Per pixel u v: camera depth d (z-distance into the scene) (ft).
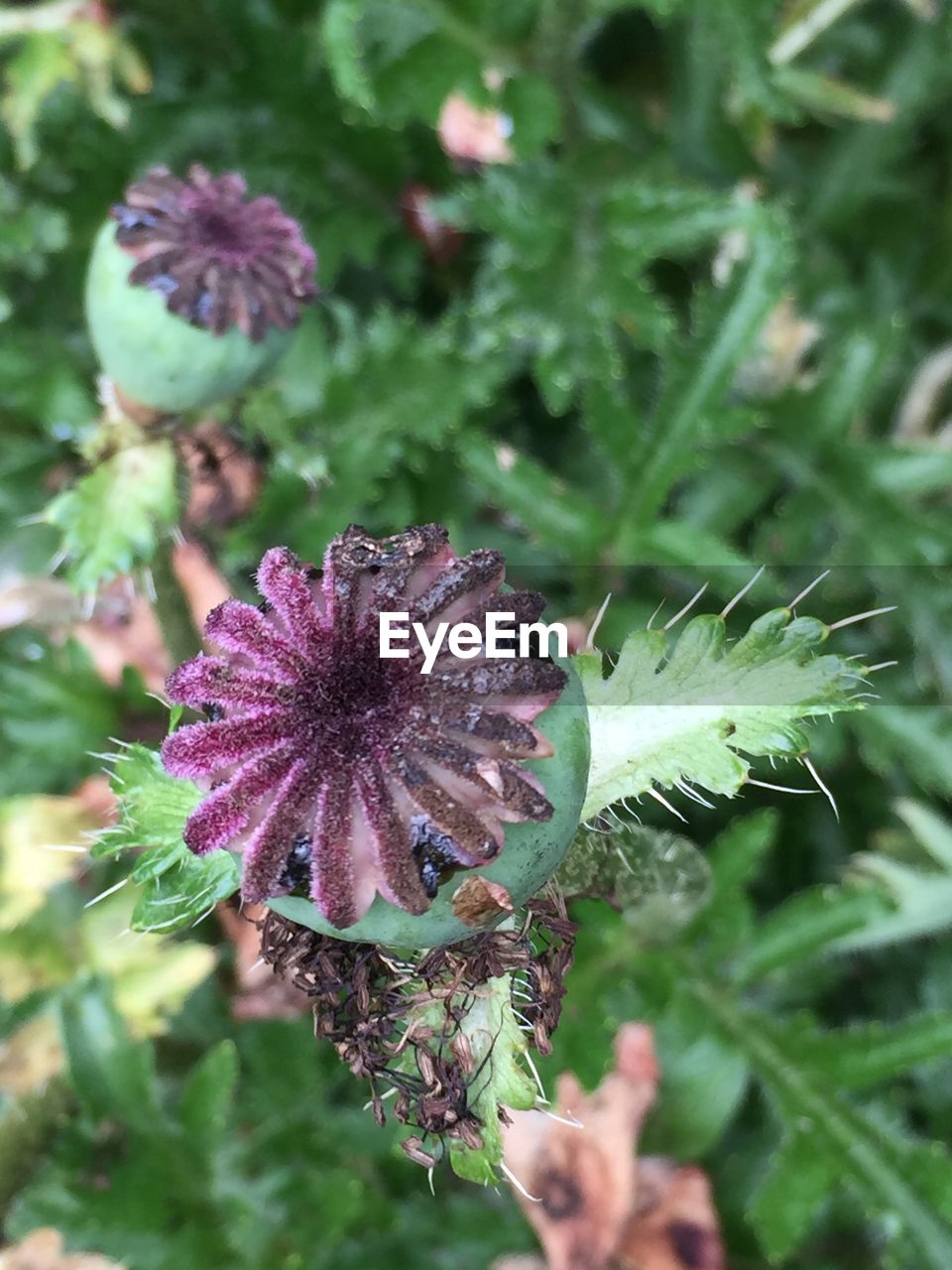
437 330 0.57
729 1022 0.53
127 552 0.47
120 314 0.43
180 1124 0.52
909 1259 0.50
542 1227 0.51
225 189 0.44
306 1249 0.52
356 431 0.56
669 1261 0.52
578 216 0.57
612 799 0.32
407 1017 0.32
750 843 0.53
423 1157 0.33
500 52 0.55
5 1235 0.52
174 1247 0.51
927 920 0.55
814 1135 0.51
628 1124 0.52
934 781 0.55
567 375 0.55
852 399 0.58
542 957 0.32
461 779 0.26
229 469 0.57
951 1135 0.56
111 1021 0.52
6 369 0.58
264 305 0.43
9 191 0.58
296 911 0.28
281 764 0.27
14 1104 0.53
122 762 0.33
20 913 0.52
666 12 0.53
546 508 0.56
